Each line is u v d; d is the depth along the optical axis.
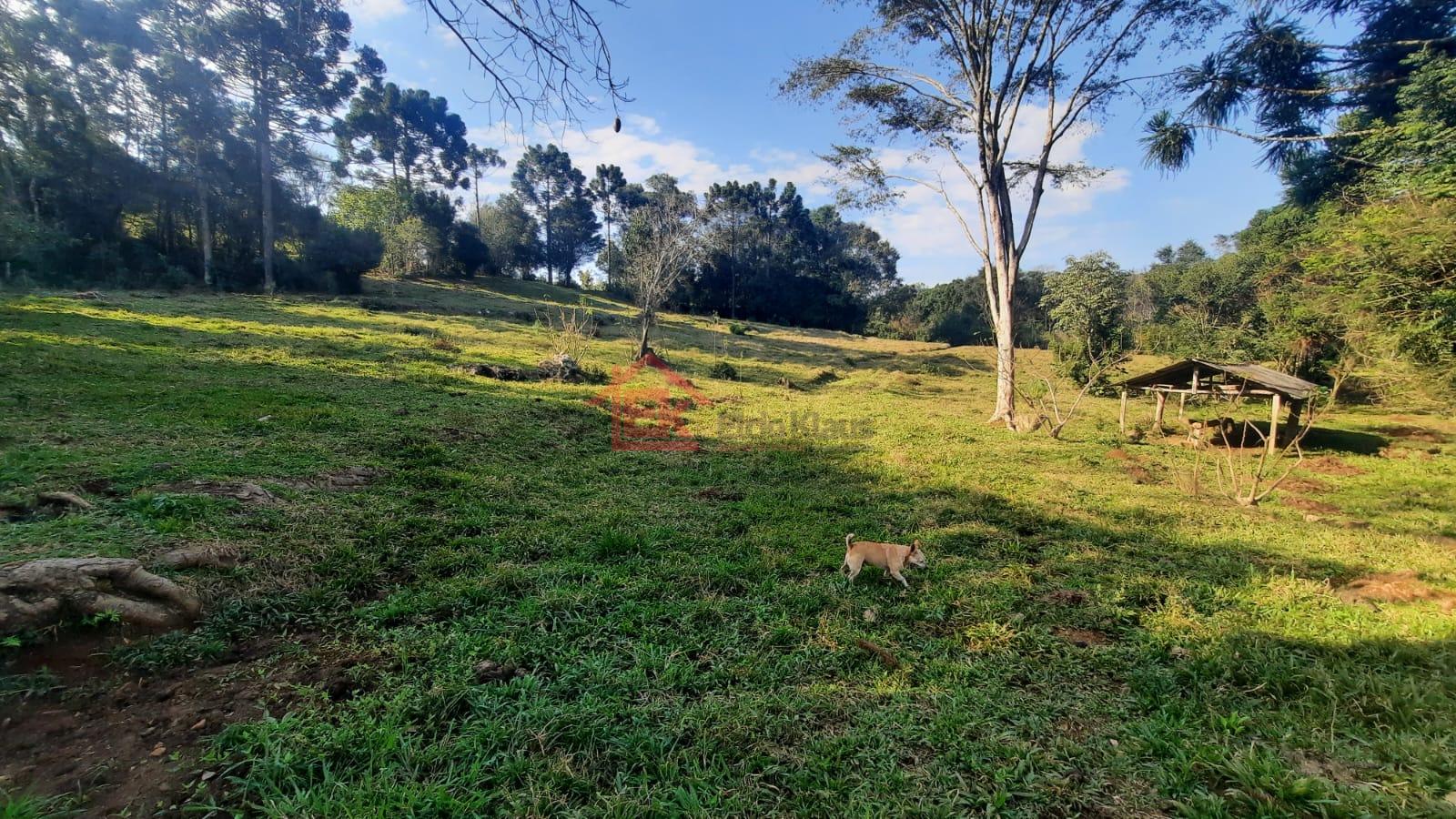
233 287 30.38
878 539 6.34
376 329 22.34
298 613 3.88
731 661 3.68
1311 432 16.23
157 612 3.47
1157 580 5.46
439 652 3.51
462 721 2.93
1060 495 8.67
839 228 71.31
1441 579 5.61
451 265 47.41
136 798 2.35
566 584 4.59
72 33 23.92
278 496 5.75
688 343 31.91
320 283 33.38
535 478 7.85
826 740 2.91
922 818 2.43
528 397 14.08
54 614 3.12
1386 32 15.73
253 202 32.50
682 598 4.55
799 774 2.65
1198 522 7.61
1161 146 16.80
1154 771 2.76
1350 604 4.94
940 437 13.45
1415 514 8.73
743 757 2.77
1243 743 2.99
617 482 8.12
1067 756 2.86
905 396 22.48
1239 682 3.67
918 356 35.41
